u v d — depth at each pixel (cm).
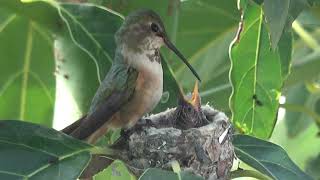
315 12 1148
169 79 1033
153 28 1041
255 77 1042
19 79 1037
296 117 1413
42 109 1038
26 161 820
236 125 1057
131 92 997
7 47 1029
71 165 831
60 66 1020
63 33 1015
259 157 960
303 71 1280
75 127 960
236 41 999
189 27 1231
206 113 1107
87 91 1018
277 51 1034
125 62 1011
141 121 1043
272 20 823
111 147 972
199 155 987
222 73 1235
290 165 949
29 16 1011
